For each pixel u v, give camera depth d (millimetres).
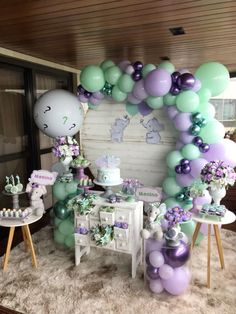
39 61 3482
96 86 2730
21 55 3168
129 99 2797
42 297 2047
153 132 3029
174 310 1906
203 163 2545
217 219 2154
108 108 3191
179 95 2498
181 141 2705
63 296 2055
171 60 3674
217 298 2023
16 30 2258
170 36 2469
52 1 1668
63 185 2650
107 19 1999
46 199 3914
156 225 2072
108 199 2299
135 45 2816
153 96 2537
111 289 2131
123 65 2678
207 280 2152
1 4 1713
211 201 2471
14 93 3260
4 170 3191
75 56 3352
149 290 2117
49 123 2771
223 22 2078
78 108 2885
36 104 2832
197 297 2035
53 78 3918
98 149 3342
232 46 2869
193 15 1931
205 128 2553
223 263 2379
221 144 2578
